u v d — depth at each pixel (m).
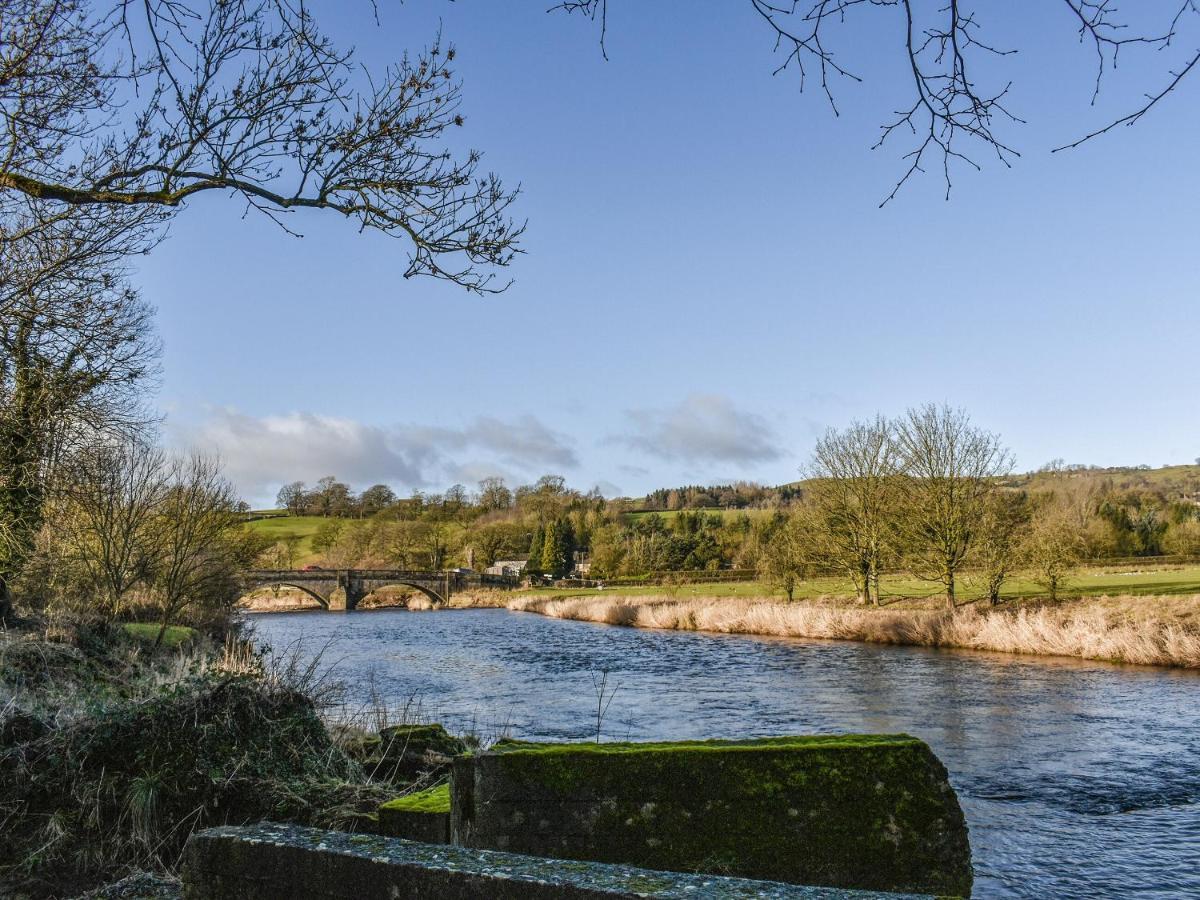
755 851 4.97
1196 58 3.16
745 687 24.05
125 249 8.59
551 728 18.08
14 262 8.68
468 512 159.38
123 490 21.02
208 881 4.02
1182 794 12.20
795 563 50.78
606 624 57.41
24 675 11.26
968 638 32.88
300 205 6.40
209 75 6.04
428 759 9.76
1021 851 9.98
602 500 166.50
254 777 8.18
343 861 3.57
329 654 36.69
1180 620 27.09
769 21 3.77
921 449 39.78
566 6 3.91
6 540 15.12
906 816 4.98
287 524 149.88
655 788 5.13
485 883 3.19
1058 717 18.02
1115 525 75.62
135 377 12.55
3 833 7.20
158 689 8.94
